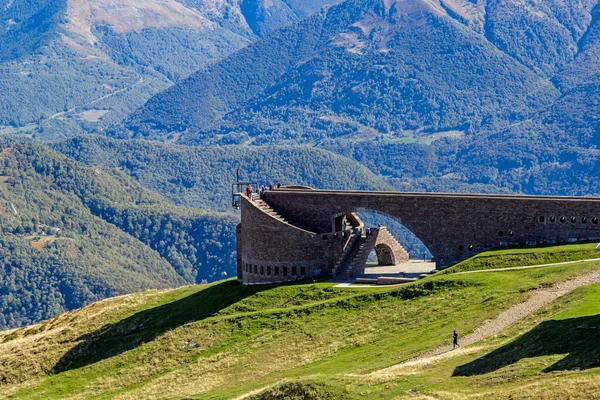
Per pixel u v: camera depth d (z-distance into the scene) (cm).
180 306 19775
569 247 17262
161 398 15312
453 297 15838
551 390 10625
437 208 19162
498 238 18662
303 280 19475
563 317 12700
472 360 12681
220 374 15850
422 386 12062
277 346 16312
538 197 18338
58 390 17275
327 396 12556
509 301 14800
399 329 15388
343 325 16350
